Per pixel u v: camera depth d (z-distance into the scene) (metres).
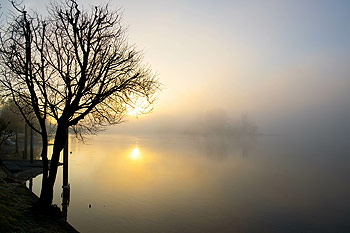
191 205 18.39
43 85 10.41
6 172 21.53
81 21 11.11
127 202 18.55
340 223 15.48
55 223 10.39
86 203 17.83
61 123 10.72
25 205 11.62
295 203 19.36
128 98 12.12
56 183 23.34
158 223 14.70
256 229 14.37
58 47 10.98
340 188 24.52
